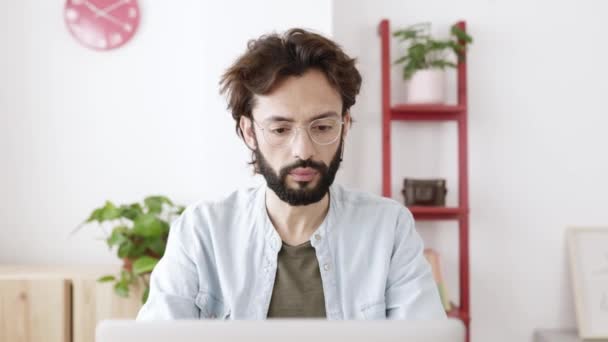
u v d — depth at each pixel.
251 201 1.24
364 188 2.39
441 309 1.11
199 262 1.19
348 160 2.38
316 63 0.99
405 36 2.23
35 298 1.84
